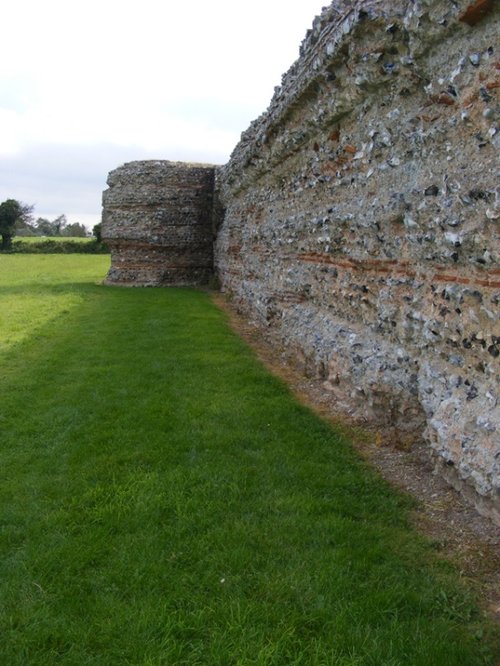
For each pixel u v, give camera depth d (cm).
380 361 627
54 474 529
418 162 548
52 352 1056
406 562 384
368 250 663
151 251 2369
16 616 333
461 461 443
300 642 310
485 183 428
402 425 582
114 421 670
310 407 732
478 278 451
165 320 1427
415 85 559
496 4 413
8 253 5778
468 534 414
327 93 755
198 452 577
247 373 888
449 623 324
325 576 363
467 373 472
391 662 293
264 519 438
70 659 302
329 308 844
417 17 494
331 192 801
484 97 428
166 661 298
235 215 1747
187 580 364
